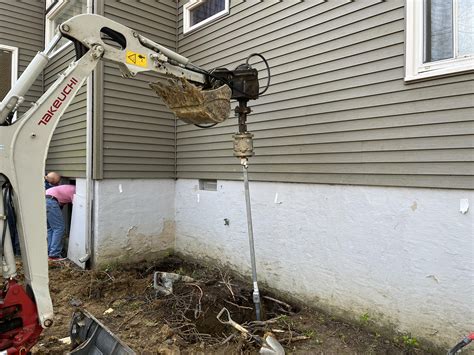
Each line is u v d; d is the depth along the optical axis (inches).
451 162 107.7
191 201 218.2
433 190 112.3
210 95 112.0
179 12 226.8
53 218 213.5
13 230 91.8
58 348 114.0
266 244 169.3
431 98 112.2
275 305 154.6
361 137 131.4
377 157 126.5
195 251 214.2
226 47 191.9
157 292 160.4
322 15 144.9
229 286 165.2
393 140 121.9
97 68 192.2
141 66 107.7
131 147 209.0
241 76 128.2
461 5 108.4
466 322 104.4
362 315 130.6
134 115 209.8
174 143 230.8
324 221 144.5
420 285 114.9
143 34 211.6
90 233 196.9
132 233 210.7
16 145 87.7
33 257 89.3
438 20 113.5
